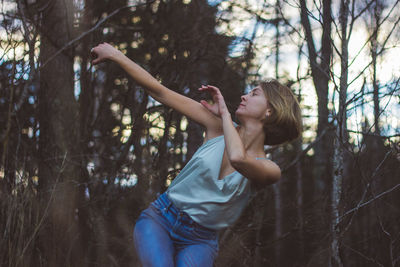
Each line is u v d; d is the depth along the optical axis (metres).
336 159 3.55
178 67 4.68
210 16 5.09
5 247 2.73
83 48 4.55
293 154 5.92
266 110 2.01
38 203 3.18
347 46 3.42
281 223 4.57
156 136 4.63
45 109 4.15
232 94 5.12
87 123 4.57
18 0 3.38
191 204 1.91
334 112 3.61
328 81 4.25
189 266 1.84
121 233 3.91
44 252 3.18
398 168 3.84
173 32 4.94
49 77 4.16
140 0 5.36
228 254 3.89
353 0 3.38
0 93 3.47
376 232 3.69
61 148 4.06
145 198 4.00
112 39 5.61
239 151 1.81
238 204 1.97
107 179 4.13
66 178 3.87
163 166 4.13
